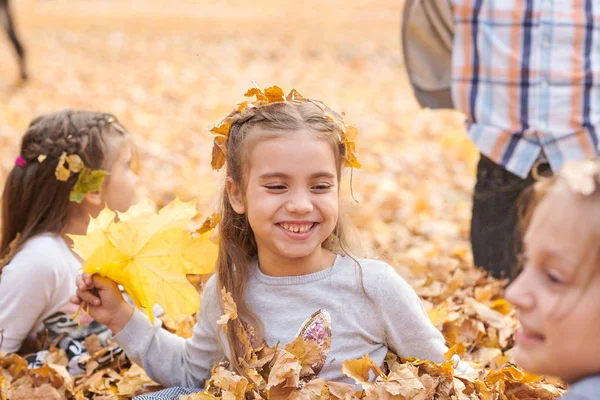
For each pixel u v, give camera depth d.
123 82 11.45
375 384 2.02
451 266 3.66
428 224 5.16
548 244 1.39
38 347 2.75
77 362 2.71
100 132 2.75
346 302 2.12
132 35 16.64
